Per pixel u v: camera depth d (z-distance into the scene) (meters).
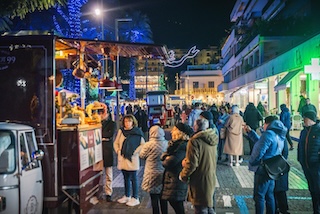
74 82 13.38
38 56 6.39
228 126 12.59
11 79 6.42
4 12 9.78
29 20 22.17
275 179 6.20
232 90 51.25
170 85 94.69
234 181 10.42
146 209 7.89
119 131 8.27
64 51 8.20
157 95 27.28
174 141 5.97
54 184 6.30
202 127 5.59
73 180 6.47
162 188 6.08
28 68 6.40
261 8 51.44
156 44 7.55
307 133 6.80
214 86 79.25
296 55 19.58
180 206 5.96
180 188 5.86
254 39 34.72
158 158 6.52
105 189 8.52
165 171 6.00
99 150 8.00
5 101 6.42
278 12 42.06
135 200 8.17
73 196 6.55
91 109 8.29
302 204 8.05
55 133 6.34
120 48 7.98
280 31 32.75
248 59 41.00
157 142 6.56
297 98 21.95
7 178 5.29
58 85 8.24
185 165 5.43
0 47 6.43
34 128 6.34
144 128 23.22
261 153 6.18
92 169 7.41
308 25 32.22
